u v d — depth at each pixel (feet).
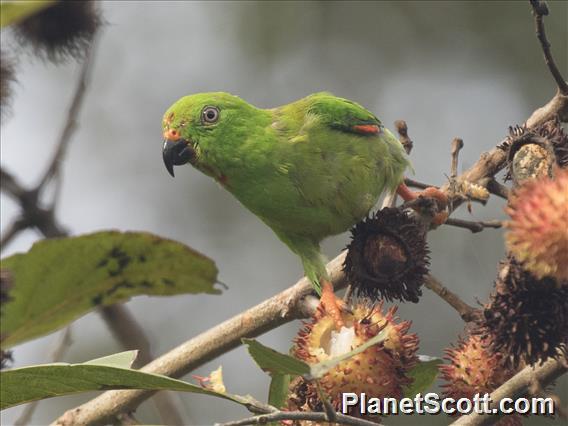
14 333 19.63
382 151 31.91
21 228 38.11
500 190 26.84
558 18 57.93
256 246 59.72
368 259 24.67
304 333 23.11
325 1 61.77
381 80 60.54
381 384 21.94
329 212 32.07
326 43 61.52
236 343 28.53
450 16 60.70
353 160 31.42
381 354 22.11
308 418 18.97
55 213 38.45
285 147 31.58
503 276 20.99
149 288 20.39
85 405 28.35
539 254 19.48
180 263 19.80
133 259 19.47
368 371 21.89
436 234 55.36
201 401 54.19
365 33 61.41
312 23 61.93
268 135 31.89
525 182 21.56
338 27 61.57
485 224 26.84
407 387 23.71
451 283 53.98
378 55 61.11
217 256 59.41
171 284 20.34
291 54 61.72
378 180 32.04
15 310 19.25
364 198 31.78
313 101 32.45
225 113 32.32
